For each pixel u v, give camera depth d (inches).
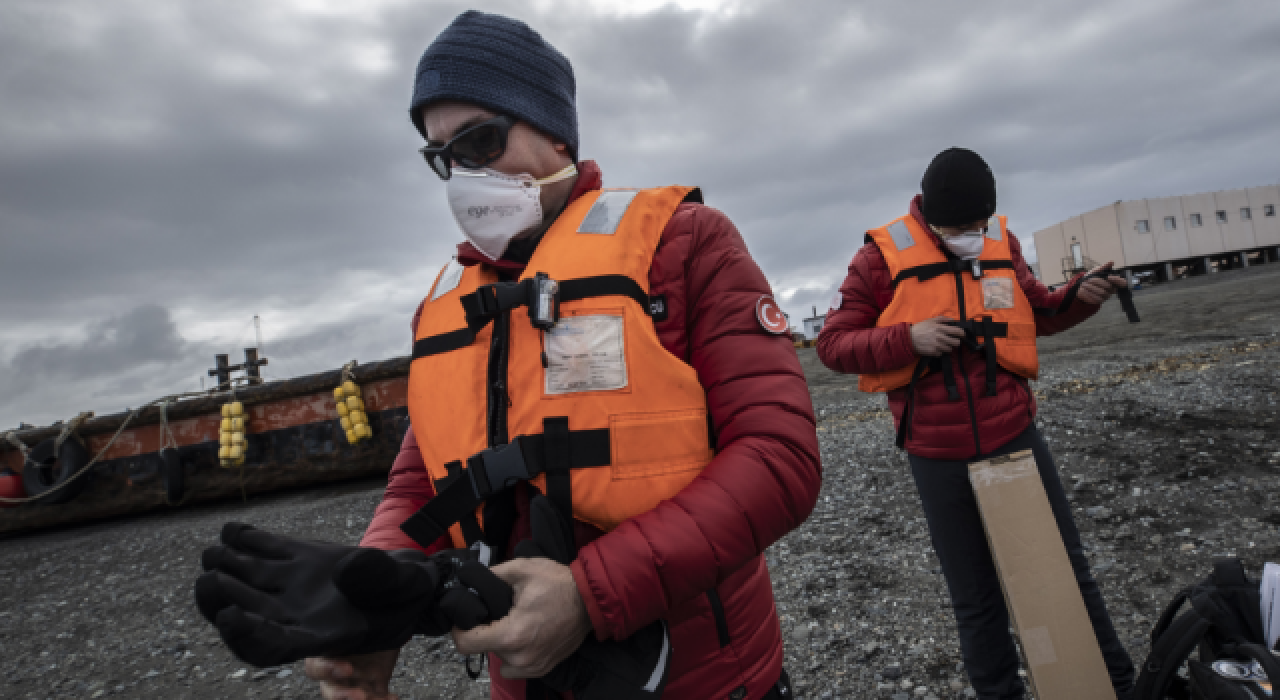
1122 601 117.6
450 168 43.8
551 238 40.8
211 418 386.9
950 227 91.6
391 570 25.9
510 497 38.1
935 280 91.3
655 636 34.8
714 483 34.1
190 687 145.6
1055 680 72.4
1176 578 122.0
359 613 26.1
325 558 27.8
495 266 43.0
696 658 38.2
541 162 43.4
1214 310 539.5
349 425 354.6
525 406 36.5
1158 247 1834.4
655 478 35.9
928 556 148.9
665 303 39.5
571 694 37.9
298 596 26.1
